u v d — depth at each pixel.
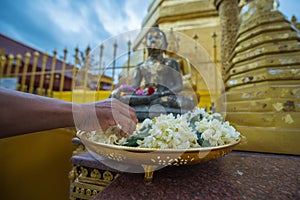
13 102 0.27
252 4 0.90
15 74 2.76
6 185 0.74
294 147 0.53
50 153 0.80
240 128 0.60
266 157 0.50
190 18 2.01
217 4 1.33
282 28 0.76
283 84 0.65
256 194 0.28
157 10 2.21
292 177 0.35
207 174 0.36
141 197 0.27
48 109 0.30
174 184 0.31
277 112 0.60
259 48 0.77
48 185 0.78
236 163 0.44
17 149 0.76
